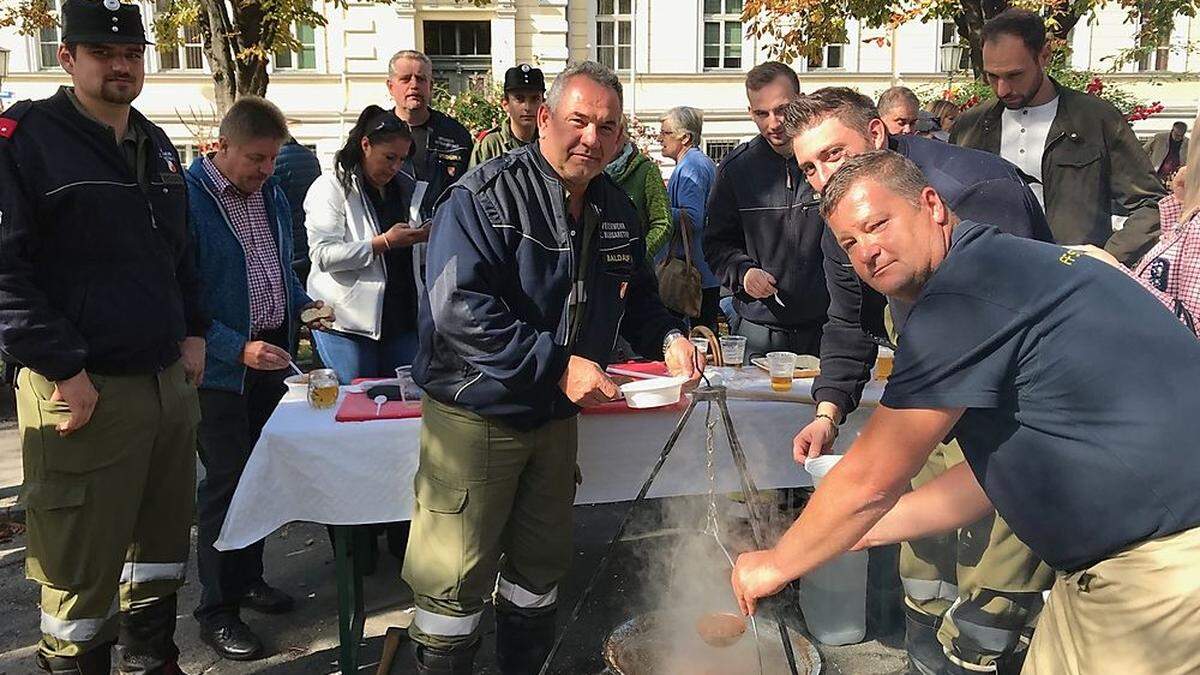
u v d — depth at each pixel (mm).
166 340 2289
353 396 2787
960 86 11805
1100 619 1436
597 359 2328
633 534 3756
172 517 2439
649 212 4188
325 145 14203
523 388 2051
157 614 2480
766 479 2904
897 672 2740
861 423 2943
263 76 6289
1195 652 1355
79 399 2074
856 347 2594
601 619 3070
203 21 6258
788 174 3332
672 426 2787
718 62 14953
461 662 2246
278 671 2771
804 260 3352
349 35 13922
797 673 2035
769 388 2938
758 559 1699
